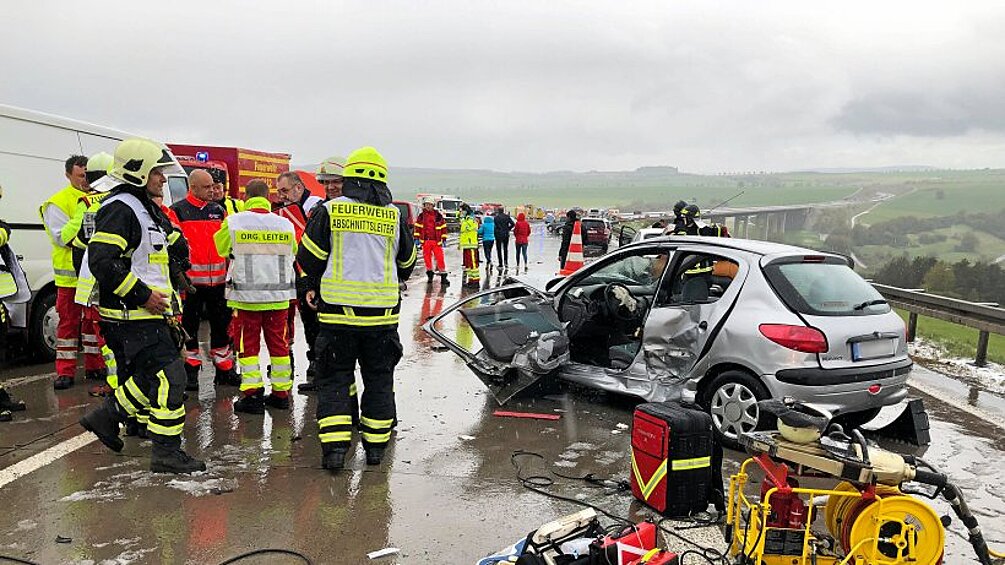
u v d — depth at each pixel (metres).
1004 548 3.75
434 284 15.56
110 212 4.10
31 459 4.54
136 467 4.46
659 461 4.01
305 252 4.48
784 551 3.18
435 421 5.65
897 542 3.14
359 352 4.64
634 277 7.49
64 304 6.10
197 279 6.06
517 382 5.92
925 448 5.37
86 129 7.79
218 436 5.10
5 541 3.48
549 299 6.48
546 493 4.29
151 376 4.30
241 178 16.20
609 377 5.87
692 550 3.62
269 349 5.75
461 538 3.67
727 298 5.18
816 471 3.26
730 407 5.09
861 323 4.94
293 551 3.46
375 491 4.23
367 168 4.60
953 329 14.52
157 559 3.34
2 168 6.73
